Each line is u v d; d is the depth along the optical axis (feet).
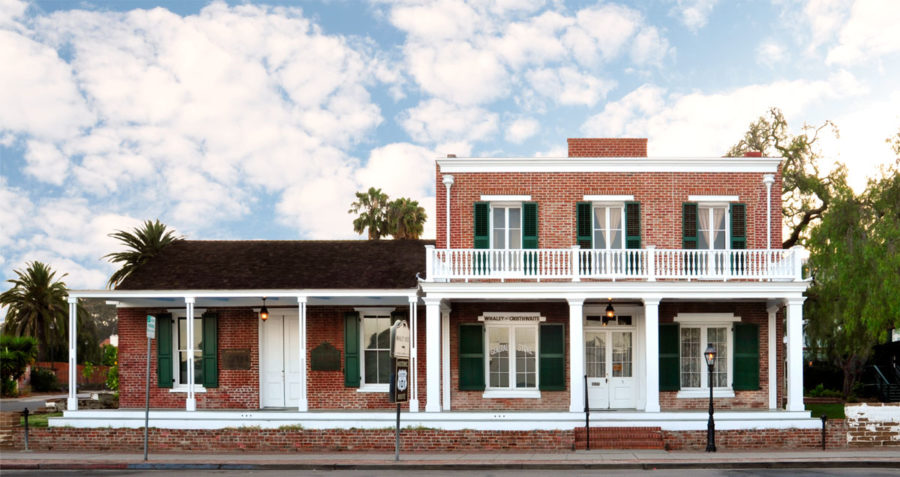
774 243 77.00
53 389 165.48
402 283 76.18
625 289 70.38
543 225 77.61
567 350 77.51
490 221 77.77
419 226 183.42
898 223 92.22
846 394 110.42
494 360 78.48
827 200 113.09
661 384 76.43
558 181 77.87
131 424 71.36
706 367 77.87
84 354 198.49
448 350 77.66
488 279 75.41
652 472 57.26
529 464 59.77
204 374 79.25
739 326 77.51
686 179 77.61
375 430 69.82
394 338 61.41
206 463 61.52
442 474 57.67
